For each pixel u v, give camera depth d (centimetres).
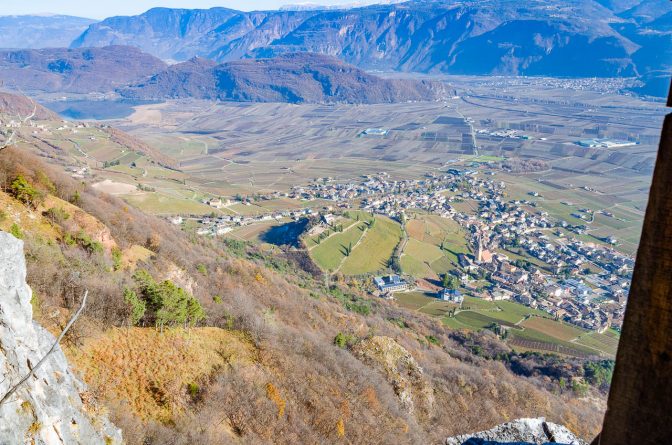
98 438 2259
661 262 596
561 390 9150
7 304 1970
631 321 636
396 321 11794
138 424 3428
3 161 6106
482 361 9525
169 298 4719
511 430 1405
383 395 5769
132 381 3909
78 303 4153
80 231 5762
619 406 660
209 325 5550
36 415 1788
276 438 4150
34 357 1994
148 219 10194
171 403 3891
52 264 4347
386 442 4841
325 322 8169
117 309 4409
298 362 5478
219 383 4388
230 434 3941
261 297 8062
